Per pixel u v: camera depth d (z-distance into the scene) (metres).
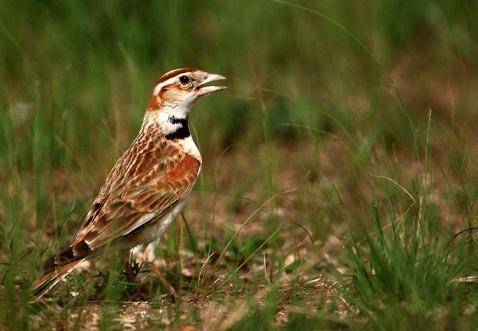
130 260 11.34
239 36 18.44
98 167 14.55
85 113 15.86
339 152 16.00
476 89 18.19
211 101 16.69
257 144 16.48
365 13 19.36
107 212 10.67
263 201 14.18
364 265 10.53
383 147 14.41
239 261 12.22
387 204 11.98
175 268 11.88
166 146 11.48
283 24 19.05
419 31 20.00
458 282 10.16
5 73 17.36
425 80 18.42
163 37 18.36
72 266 10.10
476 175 13.35
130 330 9.98
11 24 18.44
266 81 17.70
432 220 11.02
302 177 15.39
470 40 19.17
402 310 9.43
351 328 9.44
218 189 14.49
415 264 10.04
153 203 10.92
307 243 12.80
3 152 14.42
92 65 17.12
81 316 9.98
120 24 18.28
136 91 15.81
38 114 14.62
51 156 14.58
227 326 9.66
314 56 18.67
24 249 11.78
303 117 16.25
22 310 9.82
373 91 17.03
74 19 18.41
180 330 9.81
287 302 10.58
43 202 13.23
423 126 16.36
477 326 9.26
